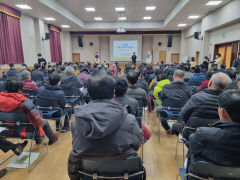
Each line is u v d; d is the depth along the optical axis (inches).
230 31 306.8
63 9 365.7
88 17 466.0
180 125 82.8
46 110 98.7
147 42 631.2
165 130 121.4
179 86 96.0
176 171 77.9
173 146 100.7
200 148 38.9
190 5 298.7
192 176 40.6
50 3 307.4
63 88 128.9
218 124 37.7
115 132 34.2
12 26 315.6
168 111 97.0
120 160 37.4
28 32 374.0
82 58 639.8
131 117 37.7
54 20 418.6
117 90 70.0
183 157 83.6
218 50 365.4
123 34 599.2
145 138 64.7
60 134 115.9
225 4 293.6
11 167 79.4
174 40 607.8
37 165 81.2
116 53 617.3
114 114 33.2
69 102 127.2
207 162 38.2
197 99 63.0
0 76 187.2
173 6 368.5
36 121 73.3
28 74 124.9
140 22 514.0
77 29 551.2
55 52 499.2
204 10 335.6
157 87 121.6
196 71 151.5
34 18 394.3
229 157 36.1
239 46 281.7
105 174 38.8
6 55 303.6
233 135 34.9
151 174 75.9
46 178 72.7
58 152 93.0
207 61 324.8
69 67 137.4
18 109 70.7
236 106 33.7
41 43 412.5
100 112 32.9
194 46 490.0
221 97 36.7
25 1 275.9
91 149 33.8
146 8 379.2
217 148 36.6
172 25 481.1
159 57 622.2
